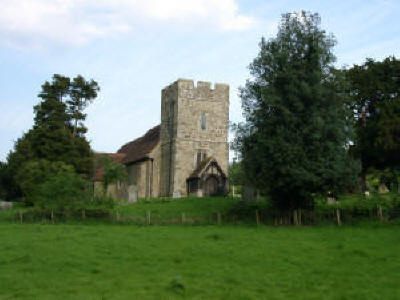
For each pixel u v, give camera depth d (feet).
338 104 109.40
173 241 76.69
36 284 50.14
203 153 187.01
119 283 50.34
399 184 168.45
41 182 145.69
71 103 197.98
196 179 177.06
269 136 107.55
